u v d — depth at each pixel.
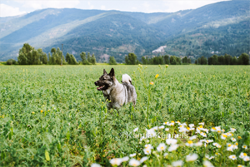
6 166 2.50
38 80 13.92
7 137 2.96
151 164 2.28
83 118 3.93
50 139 2.66
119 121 4.09
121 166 2.95
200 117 4.89
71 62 86.75
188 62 119.50
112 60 100.81
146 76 16.97
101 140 3.36
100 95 7.35
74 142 3.37
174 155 2.24
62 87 10.25
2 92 7.62
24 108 5.21
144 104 6.00
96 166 1.94
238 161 2.46
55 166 2.52
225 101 6.21
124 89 5.81
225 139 2.68
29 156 2.59
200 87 10.34
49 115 4.37
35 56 75.88
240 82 12.05
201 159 2.55
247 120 4.24
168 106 5.46
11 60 73.56
